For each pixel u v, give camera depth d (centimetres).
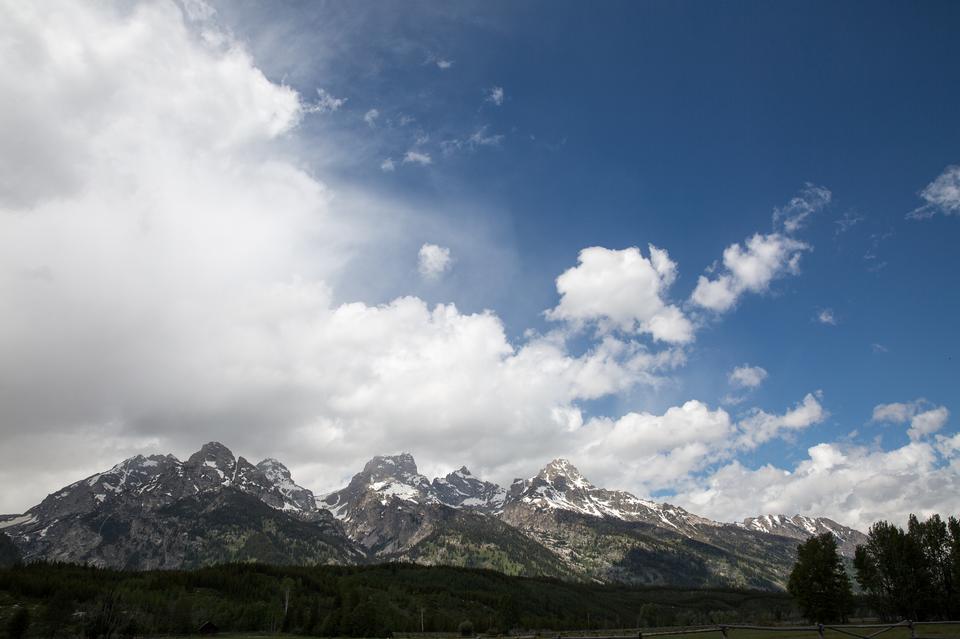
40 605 19588
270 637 18588
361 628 19275
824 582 14475
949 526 14200
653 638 2764
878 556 14775
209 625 19888
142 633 18475
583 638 2886
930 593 13875
